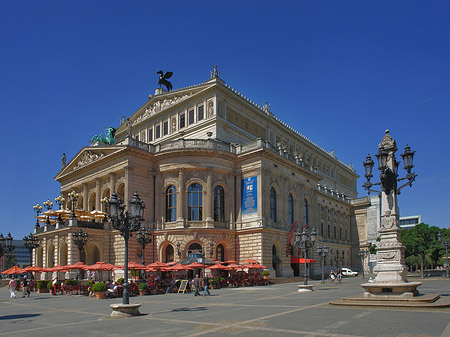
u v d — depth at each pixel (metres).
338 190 118.31
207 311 24.78
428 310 20.20
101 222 65.56
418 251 71.88
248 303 29.34
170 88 82.69
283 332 16.11
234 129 70.50
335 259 99.62
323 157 110.44
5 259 152.12
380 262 24.14
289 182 69.62
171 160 61.66
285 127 87.25
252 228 60.03
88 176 69.94
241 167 64.06
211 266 51.25
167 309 26.80
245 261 55.91
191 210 60.72
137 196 26.72
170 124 75.62
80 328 19.45
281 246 63.81
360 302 23.17
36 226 72.44
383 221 24.42
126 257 24.80
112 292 39.81
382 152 23.97
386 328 15.92
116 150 63.16
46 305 33.38
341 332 15.53
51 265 66.50
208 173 61.00
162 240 60.00
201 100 70.56
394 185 24.27
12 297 42.50
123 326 19.55
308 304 26.33
